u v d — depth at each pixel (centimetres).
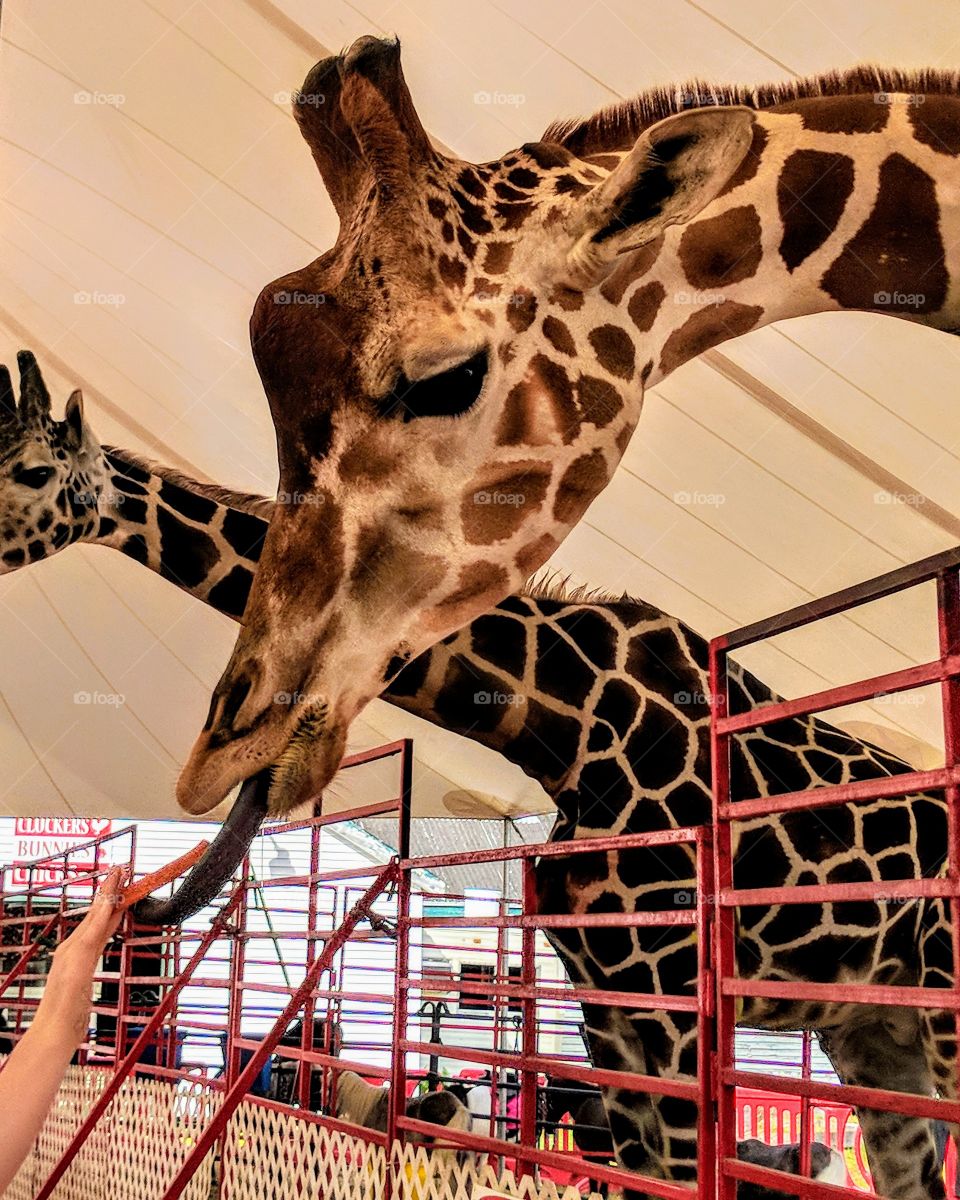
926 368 588
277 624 281
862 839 411
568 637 415
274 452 795
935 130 282
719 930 243
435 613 296
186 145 673
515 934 1156
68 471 519
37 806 904
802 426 646
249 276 724
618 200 277
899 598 696
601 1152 597
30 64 656
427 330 278
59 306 759
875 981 422
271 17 615
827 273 293
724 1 537
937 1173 473
